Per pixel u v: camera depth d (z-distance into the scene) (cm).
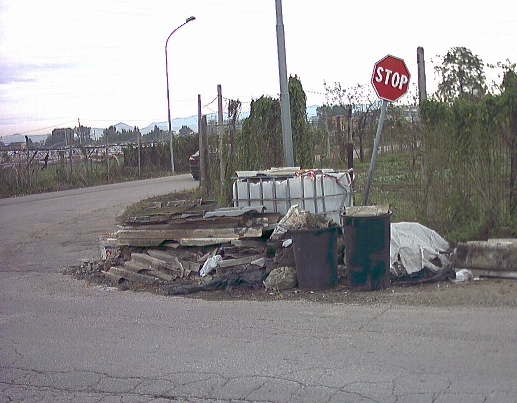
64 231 1697
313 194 1144
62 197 2767
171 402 546
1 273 1217
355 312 785
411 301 818
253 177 1205
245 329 743
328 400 521
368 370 580
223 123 1653
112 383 600
